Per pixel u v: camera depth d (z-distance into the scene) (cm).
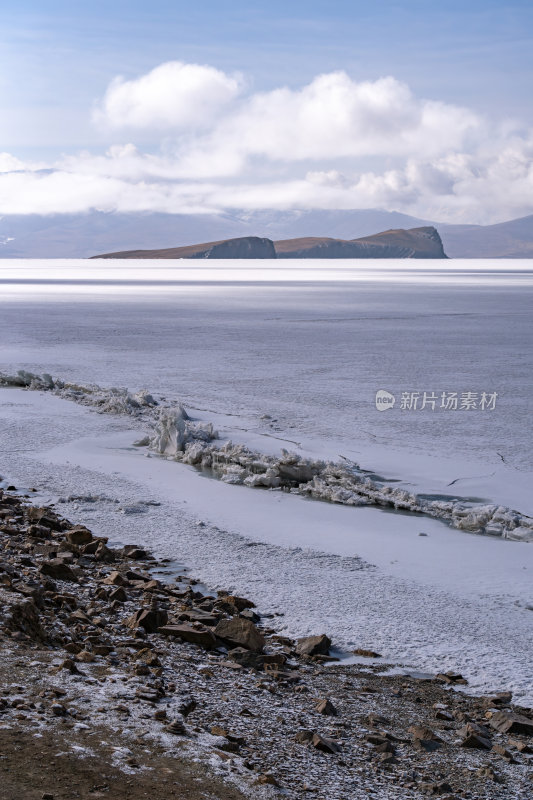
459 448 1912
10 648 653
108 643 747
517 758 622
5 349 3825
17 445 1822
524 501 1507
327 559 1148
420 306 7275
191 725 570
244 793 473
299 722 629
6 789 421
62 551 1092
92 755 480
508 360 3534
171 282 13225
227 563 1112
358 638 877
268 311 6562
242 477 1641
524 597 1027
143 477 1591
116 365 3306
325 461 1705
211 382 2883
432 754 606
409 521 1384
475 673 800
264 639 845
